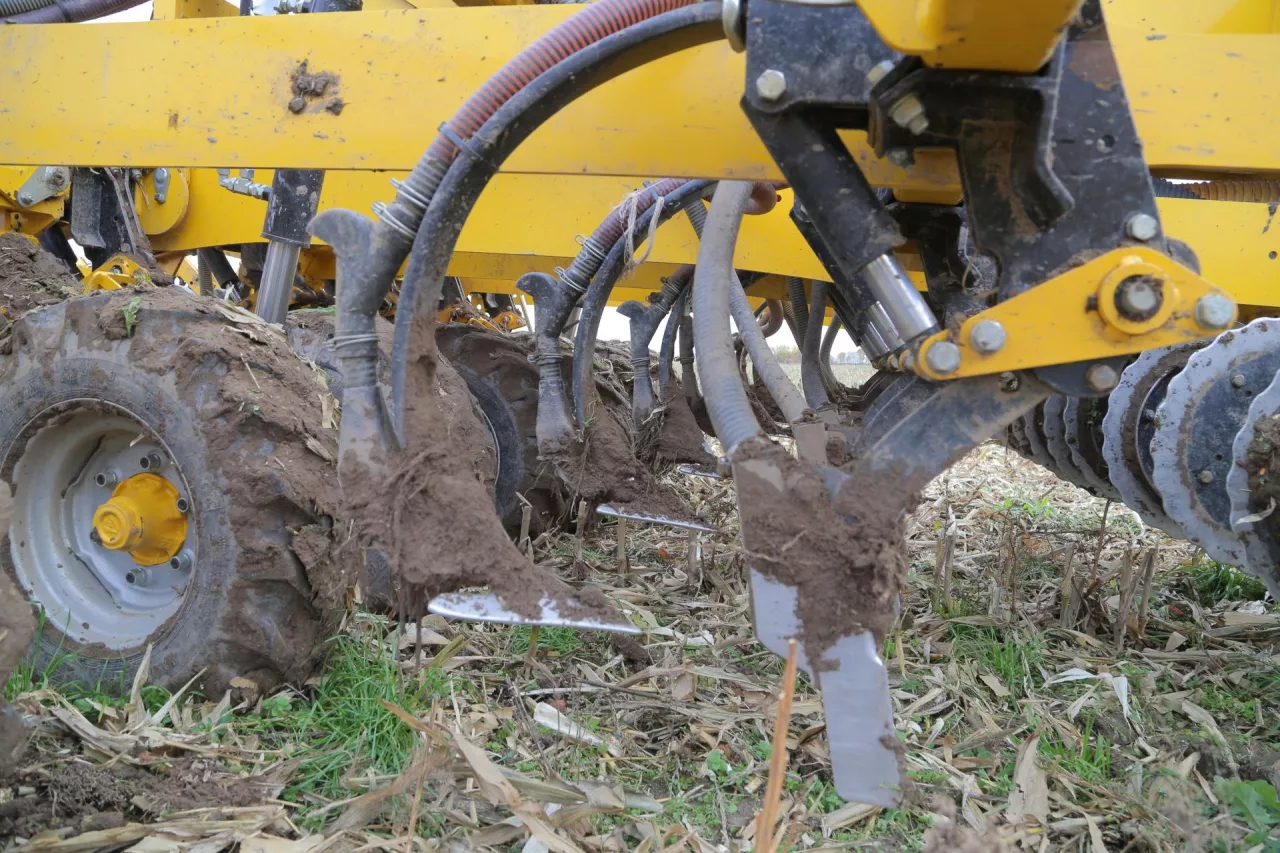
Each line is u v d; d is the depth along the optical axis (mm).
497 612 1485
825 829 1728
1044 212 1367
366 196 3453
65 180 2938
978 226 1395
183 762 1735
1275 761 2072
